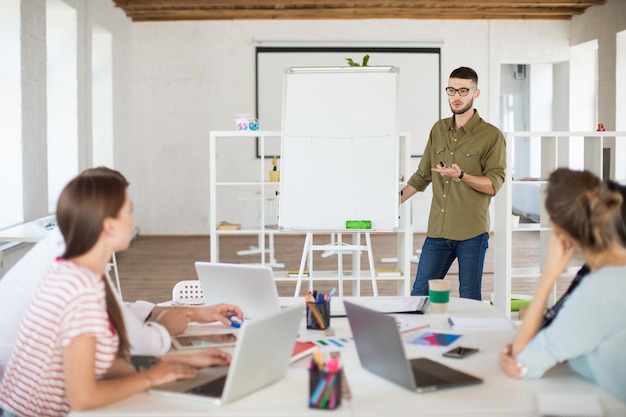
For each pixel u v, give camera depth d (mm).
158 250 8969
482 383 1759
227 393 1606
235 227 5812
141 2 8992
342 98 4168
